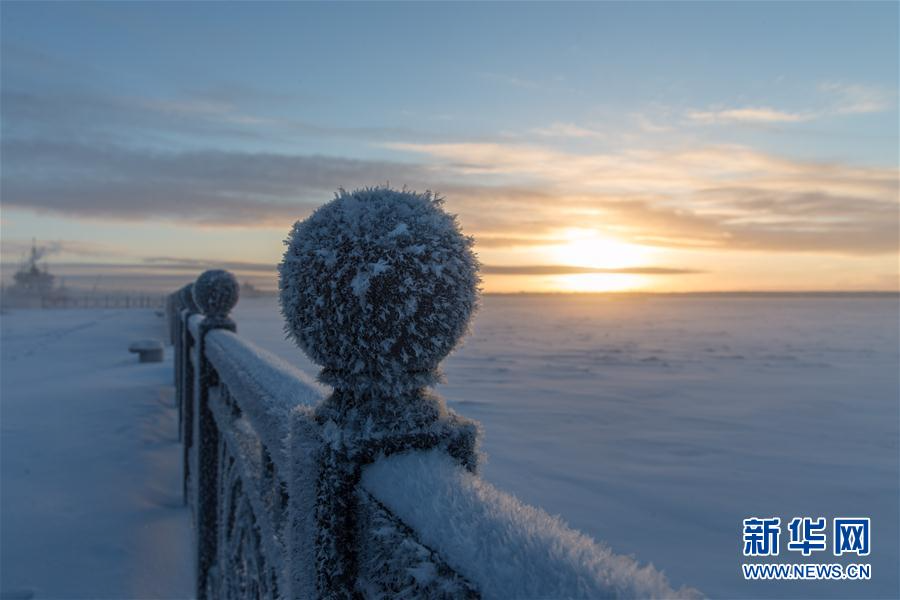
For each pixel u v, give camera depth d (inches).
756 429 327.3
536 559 19.4
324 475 32.4
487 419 342.0
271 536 54.6
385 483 29.3
